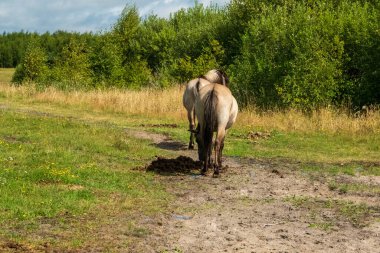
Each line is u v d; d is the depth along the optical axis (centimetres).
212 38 3650
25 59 4112
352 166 1300
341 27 2256
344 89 2177
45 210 754
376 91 2111
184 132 1814
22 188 853
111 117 2231
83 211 779
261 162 1343
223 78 1345
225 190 999
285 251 659
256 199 936
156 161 1202
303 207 888
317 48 2136
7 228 677
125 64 4044
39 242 630
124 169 1141
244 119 2003
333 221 805
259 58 2358
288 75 2131
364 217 830
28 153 1191
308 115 2039
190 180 1077
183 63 3136
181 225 751
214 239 696
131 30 4466
